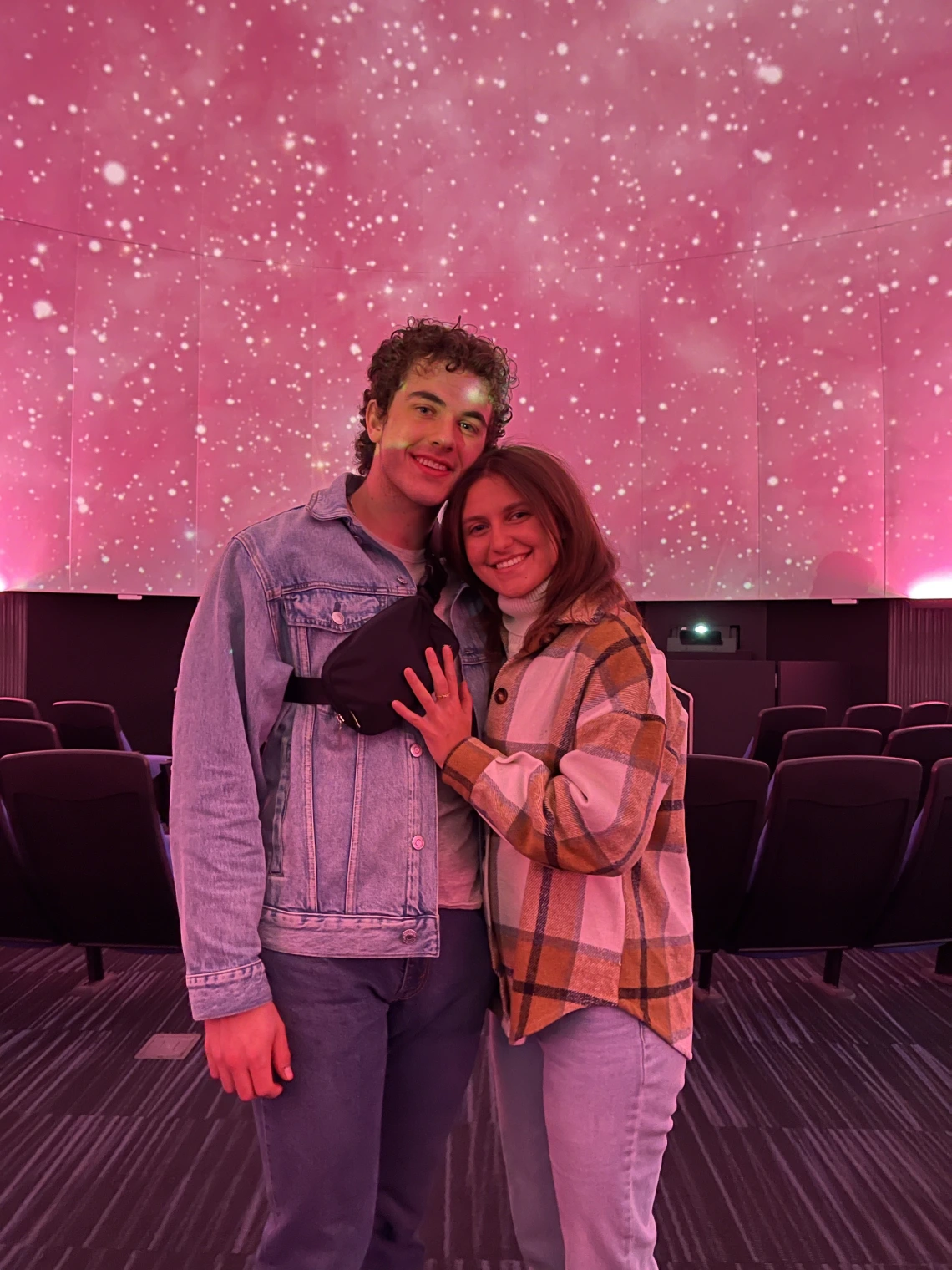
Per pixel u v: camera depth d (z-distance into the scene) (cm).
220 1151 200
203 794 104
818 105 781
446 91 823
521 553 119
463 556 126
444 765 110
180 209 792
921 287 755
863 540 778
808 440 794
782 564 802
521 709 117
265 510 816
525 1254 129
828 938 293
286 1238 107
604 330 835
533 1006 111
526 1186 127
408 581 122
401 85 820
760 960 336
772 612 856
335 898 108
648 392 830
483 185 833
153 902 276
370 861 110
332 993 107
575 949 111
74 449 767
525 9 815
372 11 806
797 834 270
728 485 816
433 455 118
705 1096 231
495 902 118
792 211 794
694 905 281
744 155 804
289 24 798
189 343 798
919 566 759
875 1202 185
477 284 837
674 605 870
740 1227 177
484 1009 124
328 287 825
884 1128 215
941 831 273
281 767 111
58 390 761
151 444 789
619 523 835
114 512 780
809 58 780
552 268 837
